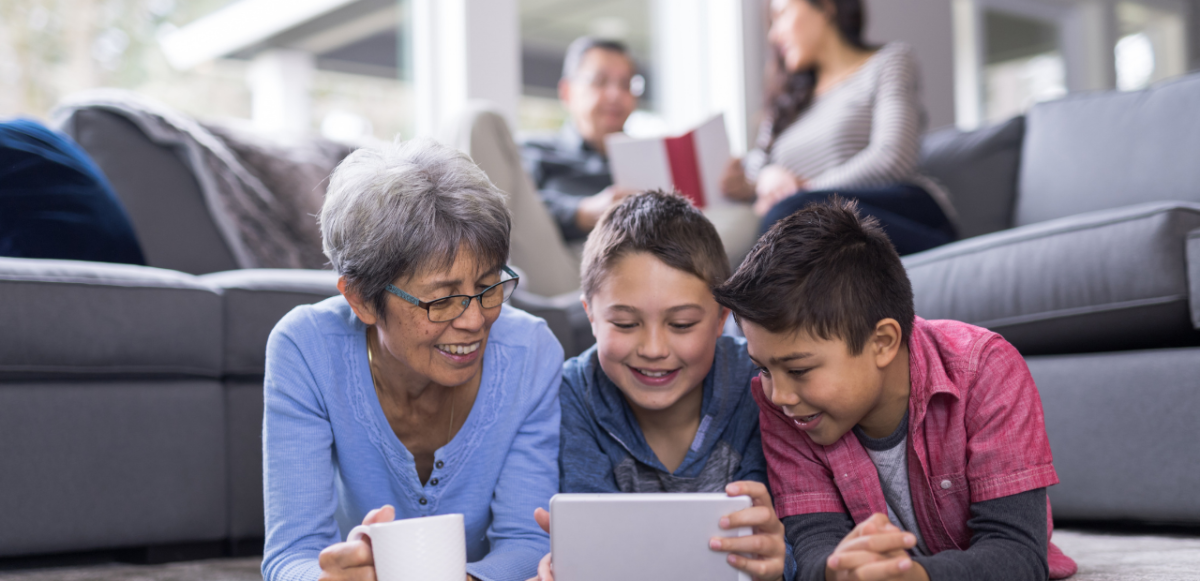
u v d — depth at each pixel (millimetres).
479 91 3086
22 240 1554
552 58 3473
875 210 1966
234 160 2191
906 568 812
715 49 3756
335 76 2953
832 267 917
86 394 1400
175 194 2121
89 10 2531
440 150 1026
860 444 1049
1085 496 1506
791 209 1905
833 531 1037
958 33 4777
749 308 926
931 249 1937
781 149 2537
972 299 1626
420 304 963
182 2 2682
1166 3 5605
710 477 1184
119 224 1708
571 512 875
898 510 1060
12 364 1348
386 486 1110
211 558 1521
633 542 864
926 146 2592
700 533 856
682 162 2145
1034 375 1587
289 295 1605
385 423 1089
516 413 1129
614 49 2795
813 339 912
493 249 984
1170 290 1423
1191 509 1386
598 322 1146
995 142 2455
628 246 1104
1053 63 5191
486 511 1137
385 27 3057
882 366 962
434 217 948
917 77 2424
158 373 1476
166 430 1459
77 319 1396
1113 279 1476
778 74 2658
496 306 1013
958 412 974
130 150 2102
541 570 923
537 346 1166
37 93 2449
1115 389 1481
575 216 2434
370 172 985
